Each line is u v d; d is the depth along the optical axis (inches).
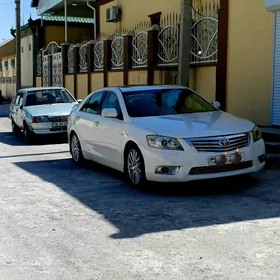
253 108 424.2
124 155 287.6
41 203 252.2
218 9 467.2
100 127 318.0
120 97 311.0
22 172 342.0
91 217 223.0
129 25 727.1
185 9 405.4
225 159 253.0
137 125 275.1
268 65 405.7
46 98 541.6
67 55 890.7
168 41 540.7
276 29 394.6
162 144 254.7
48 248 183.9
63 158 404.5
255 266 160.4
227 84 451.5
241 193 259.8
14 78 1387.8
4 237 198.2
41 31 1128.8
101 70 732.7
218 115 294.5
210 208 231.1
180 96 319.6
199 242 184.1
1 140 539.5
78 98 832.9
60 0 946.1
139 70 608.1
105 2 808.3
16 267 166.4
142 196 260.2
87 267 164.4
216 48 464.1
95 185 293.0
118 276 156.2
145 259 169.2
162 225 206.7
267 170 315.0
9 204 251.4
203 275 154.1
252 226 201.5
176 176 252.2
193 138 252.5
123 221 214.8
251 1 418.6
